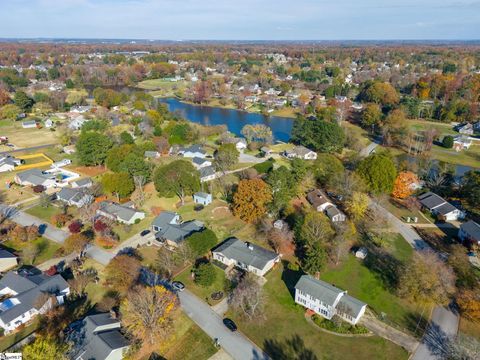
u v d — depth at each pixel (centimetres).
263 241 8000
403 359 5106
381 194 9531
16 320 5631
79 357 4881
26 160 13038
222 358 5150
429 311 6012
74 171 11994
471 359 4869
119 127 16200
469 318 5838
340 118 18000
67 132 15238
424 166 11519
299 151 13475
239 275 6919
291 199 9531
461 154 13975
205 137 15588
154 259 7375
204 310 6034
